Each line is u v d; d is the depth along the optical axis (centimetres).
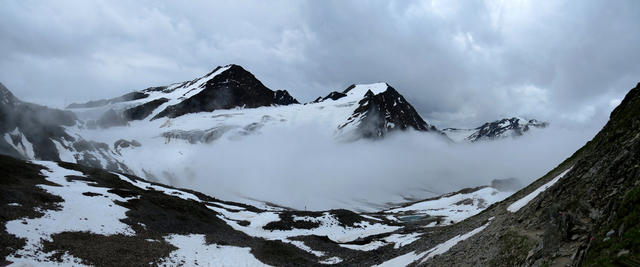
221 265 5247
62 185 7056
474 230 3631
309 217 10462
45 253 3919
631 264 1253
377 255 6034
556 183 2675
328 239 8188
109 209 6184
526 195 3594
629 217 1430
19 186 5934
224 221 8744
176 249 5472
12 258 3512
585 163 2527
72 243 4450
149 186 10781
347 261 6166
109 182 8900
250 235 8094
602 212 1814
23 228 4353
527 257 2009
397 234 8906
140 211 6675
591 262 1455
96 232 5134
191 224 7212
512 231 2545
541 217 2400
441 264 3133
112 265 4169
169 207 7644
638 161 1855
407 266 3991
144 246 5169
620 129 2462
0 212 4550
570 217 1920
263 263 5691
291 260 6131
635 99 2742
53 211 5319
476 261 2594
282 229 9338
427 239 5419
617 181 1916
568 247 1773
